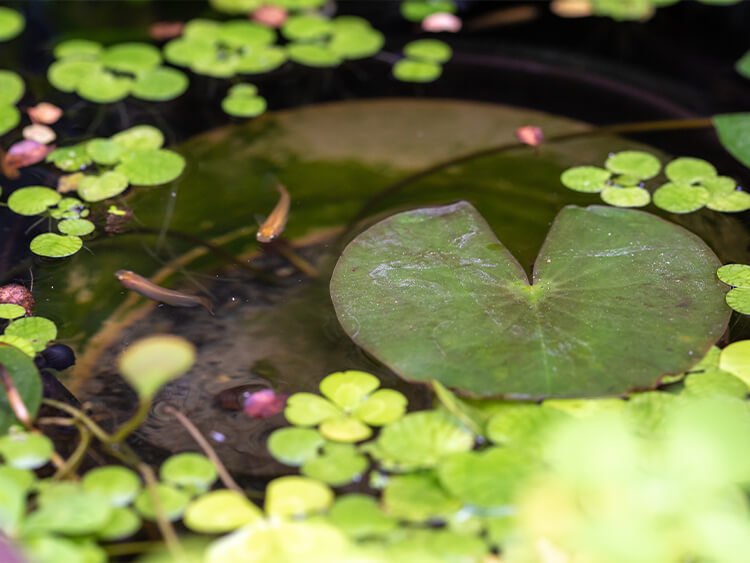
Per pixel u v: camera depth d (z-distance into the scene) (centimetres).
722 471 66
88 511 65
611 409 68
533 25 85
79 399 69
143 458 67
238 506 66
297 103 79
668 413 67
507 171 76
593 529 65
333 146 77
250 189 75
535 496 66
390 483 66
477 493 66
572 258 71
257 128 78
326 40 84
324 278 72
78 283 71
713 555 65
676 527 65
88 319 71
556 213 74
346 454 67
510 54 83
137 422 67
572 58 83
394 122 78
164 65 82
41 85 80
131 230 73
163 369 65
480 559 65
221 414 68
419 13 86
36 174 75
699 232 73
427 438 67
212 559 65
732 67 82
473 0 87
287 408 68
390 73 82
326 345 70
